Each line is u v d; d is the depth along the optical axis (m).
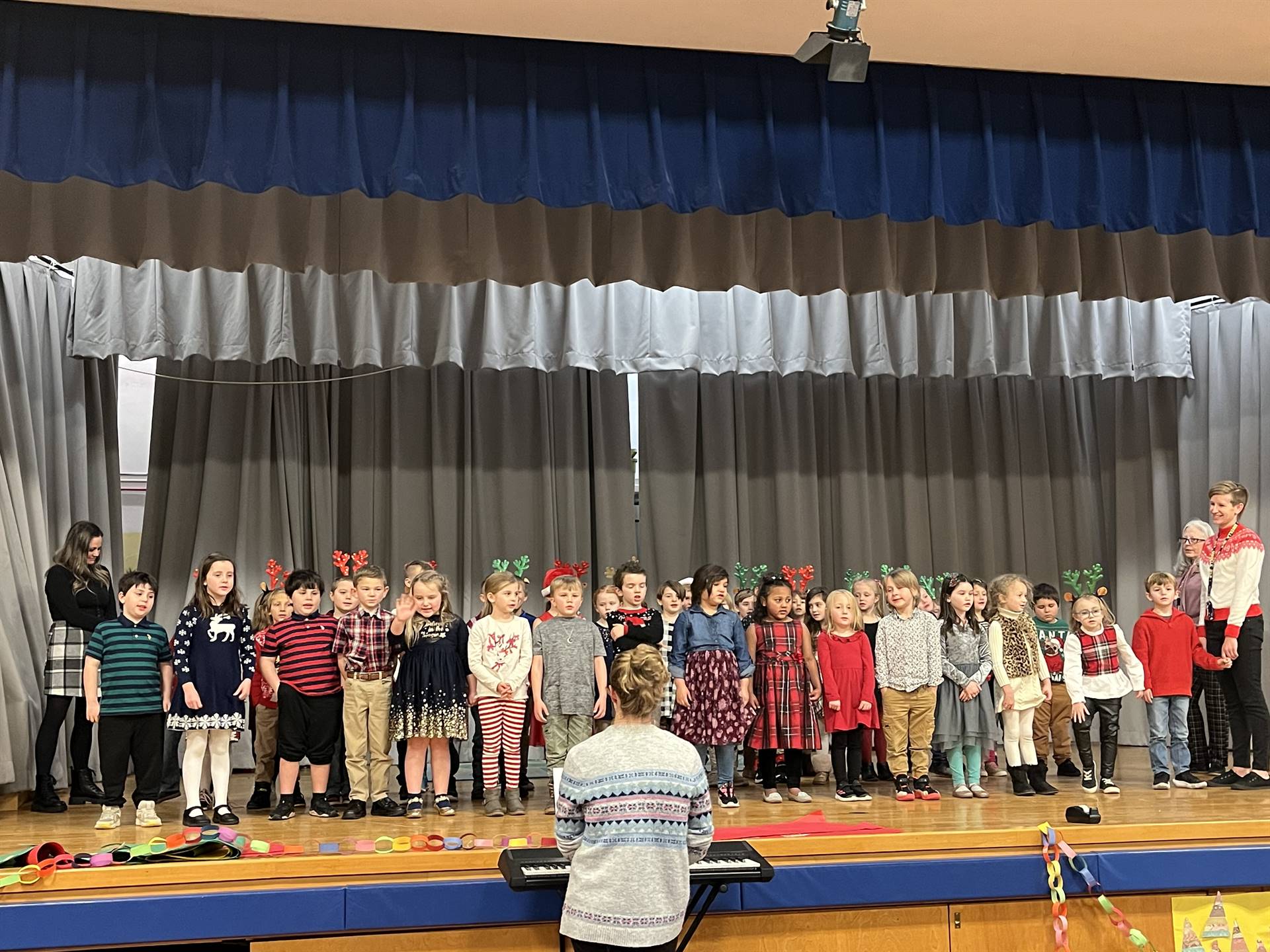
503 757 4.92
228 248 5.13
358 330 7.05
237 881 3.46
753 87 5.07
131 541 7.16
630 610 5.36
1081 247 6.03
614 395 7.64
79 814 4.95
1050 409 8.38
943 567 8.07
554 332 7.38
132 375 7.25
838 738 5.15
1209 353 7.92
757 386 7.96
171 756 5.50
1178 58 4.96
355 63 4.75
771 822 4.41
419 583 4.85
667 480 7.70
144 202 4.97
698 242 5.70
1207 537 5.67
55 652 5.15
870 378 8.08
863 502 7.93
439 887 3.47
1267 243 5.85
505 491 7.41
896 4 4.45
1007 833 3.84
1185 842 3.94
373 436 7.31
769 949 3.62
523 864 3.30
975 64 5.02
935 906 3.72
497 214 5.48
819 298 7.75
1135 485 8.14
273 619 5.54
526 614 5.66
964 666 5.11
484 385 7.46
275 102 4.64
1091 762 5.11
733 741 4.97
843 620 5.19
